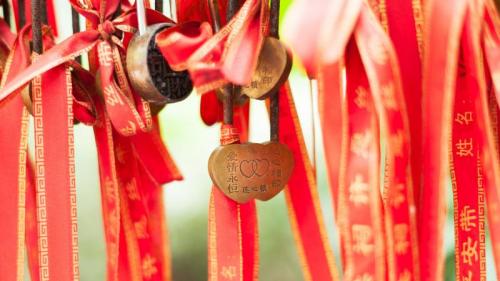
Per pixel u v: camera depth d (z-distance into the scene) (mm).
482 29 771
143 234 909
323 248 861
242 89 814
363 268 776
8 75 835
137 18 815
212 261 831
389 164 764
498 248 785
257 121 1429
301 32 733
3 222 859
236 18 764
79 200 1427
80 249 1415
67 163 822
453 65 754
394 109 760
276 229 1388
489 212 786
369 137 777
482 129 772
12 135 858
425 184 777
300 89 1368
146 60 801
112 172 855
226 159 812
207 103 894
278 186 825
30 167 913
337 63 764
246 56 760
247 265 849
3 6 903
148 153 920
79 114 846
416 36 793
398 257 778
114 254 859
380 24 776
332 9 738
